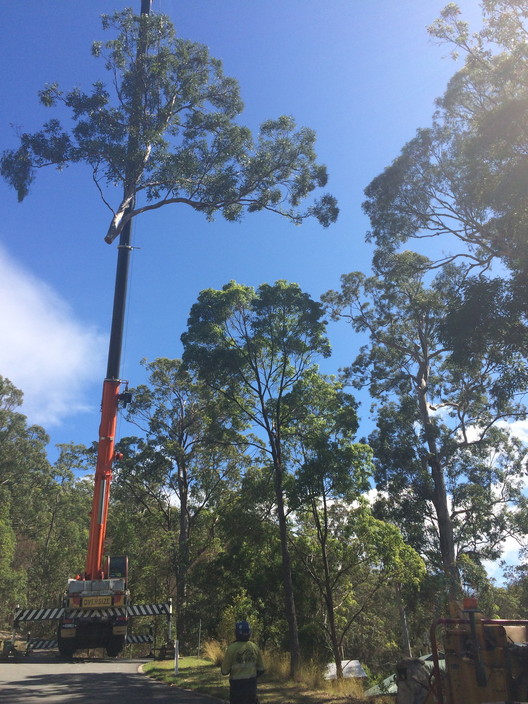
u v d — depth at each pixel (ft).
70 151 63.72
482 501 111.14
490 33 57.31
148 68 68.39
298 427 68.08
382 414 117.08
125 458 122.21
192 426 124.67
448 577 93.66
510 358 49.19
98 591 59.21
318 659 74.33
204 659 61.31
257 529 74.28
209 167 71.26
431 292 107.14
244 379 67.87
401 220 72.95
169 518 132.46
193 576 97.19
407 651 111.45
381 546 71.46
